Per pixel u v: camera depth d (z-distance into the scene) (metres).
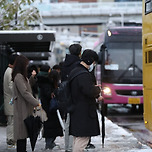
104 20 117.88
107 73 37.41
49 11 117.50
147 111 20.48
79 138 12.57
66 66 15.77
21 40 22.78
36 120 14.50
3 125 26.86
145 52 20.81
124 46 37.75
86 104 12.48
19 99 14.56
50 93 17.00
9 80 17.66
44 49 34.56
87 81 12.27
